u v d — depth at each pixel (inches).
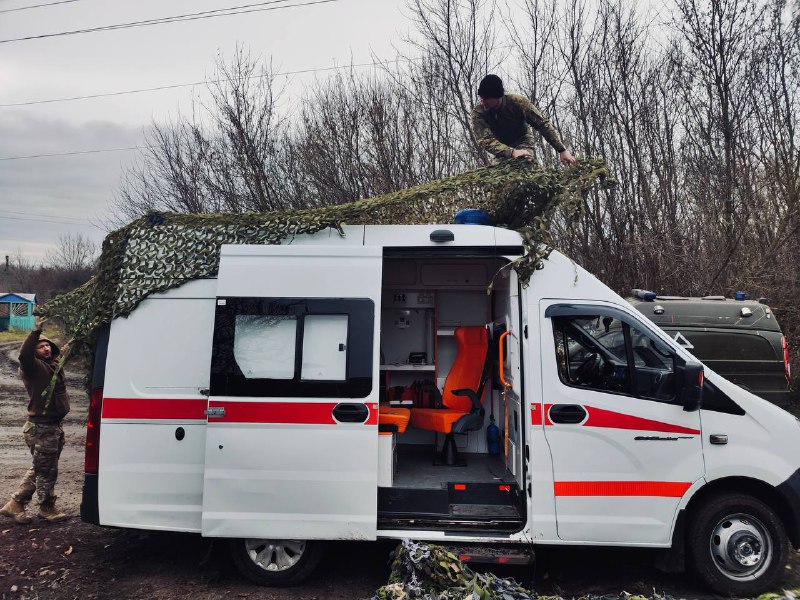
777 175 388.2
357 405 157.9
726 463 158.1
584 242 397.4
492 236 170.4
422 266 222.7
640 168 398.3
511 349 177.3
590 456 157.6
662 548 159.5
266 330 162.6
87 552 186.2
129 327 170.4
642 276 396.2
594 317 164.6
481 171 198.7
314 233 172.1
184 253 173.2
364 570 176.7
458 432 193.2
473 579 137.3
